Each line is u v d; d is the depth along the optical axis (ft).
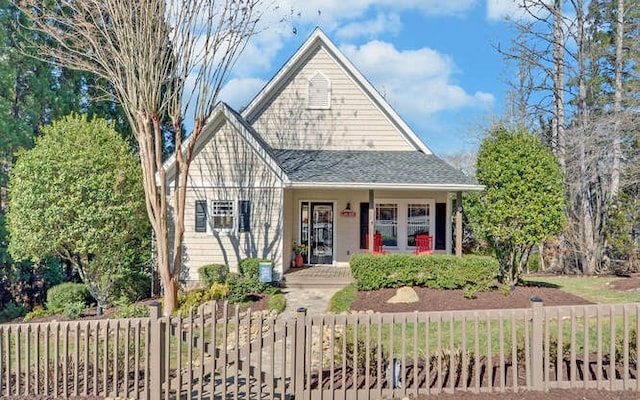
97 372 20.36
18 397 20.36
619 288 50.98
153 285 50.62
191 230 51.70
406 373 21.93
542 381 19.84
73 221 42.24
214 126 51.65
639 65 76.23
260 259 50.26
